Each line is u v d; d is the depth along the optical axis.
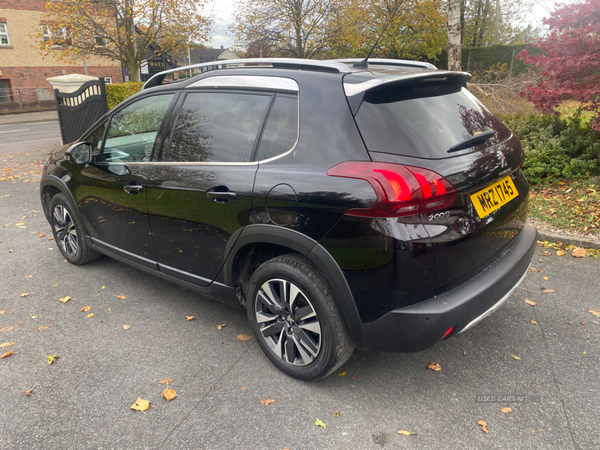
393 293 2.10
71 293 3.82
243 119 2.71
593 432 2.19
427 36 19.44
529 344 2.93
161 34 17.53
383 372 2.70
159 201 3.09
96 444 2.19
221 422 2.32
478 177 2.24
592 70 5.80
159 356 2.90
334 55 18.47
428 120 2.30
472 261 2.25
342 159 2.22
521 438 2.17
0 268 4.36
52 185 4.27
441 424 2.27
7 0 26.69
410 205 2.00
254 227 2.51
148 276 4.16
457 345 2.95
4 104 25.78
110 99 13.88
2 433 2.27
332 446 2.15
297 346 2.55
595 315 3.25
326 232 2.21
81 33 17.00
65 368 2.79
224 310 3.52
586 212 4.98
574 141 6.21
